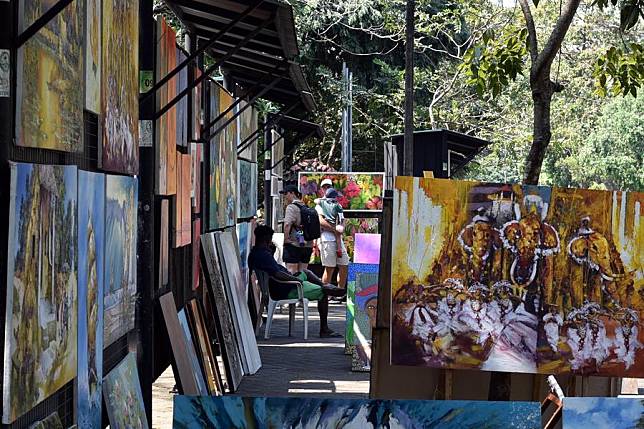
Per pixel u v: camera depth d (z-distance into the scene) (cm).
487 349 729
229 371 1201
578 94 4253
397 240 730
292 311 1711
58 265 528
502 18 3003
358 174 2580
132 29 766
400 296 728
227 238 1341
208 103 1323
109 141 678
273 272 1659
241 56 1380
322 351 1536
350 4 3775
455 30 3531
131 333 800
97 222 630
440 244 732
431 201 733
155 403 1107
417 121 3978
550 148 4600
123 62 730
